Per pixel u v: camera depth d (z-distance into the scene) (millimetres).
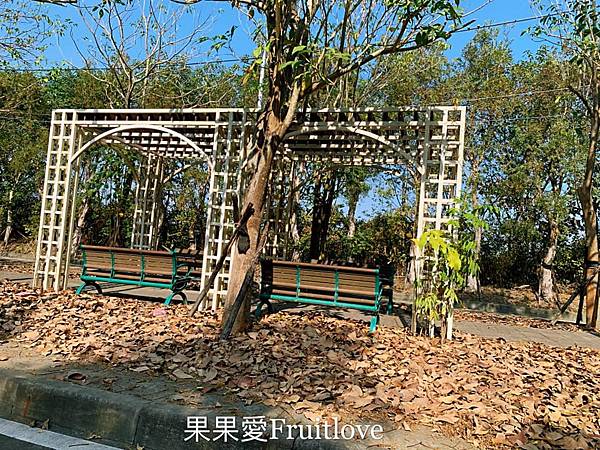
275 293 7305
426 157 7121
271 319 7074
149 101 16094
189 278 8766
